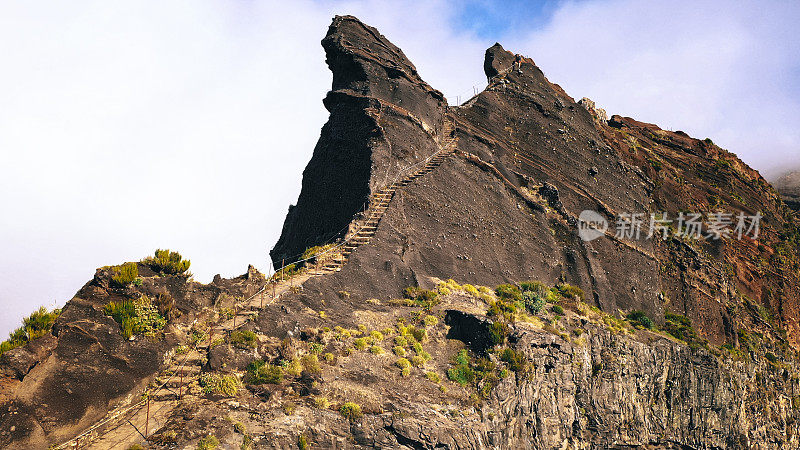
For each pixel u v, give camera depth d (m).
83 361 24.58
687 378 52.72
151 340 26.98
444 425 27.91
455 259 45.28
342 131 54.62
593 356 43.88
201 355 27.45
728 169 85.62
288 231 61.94
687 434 51.53
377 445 25.78
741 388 58.94
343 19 61.00
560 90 78.75
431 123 57.47
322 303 34.16
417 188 48.16
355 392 27.88
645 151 78.25
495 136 63.16
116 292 28.31
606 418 42.97
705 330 64.19
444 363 33.47
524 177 59.44
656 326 58.25
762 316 74.75
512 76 71.56
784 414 67.00
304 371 27.64
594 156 68.50
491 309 39.06
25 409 22.33
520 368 34.91
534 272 50.84
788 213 93.69
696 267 68.31
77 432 22.81
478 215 50.41
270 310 31.02
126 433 22.67
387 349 32.41
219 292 31.41
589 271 55.62
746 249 80.38
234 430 23.31
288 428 24.34
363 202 46.41
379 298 37.84
